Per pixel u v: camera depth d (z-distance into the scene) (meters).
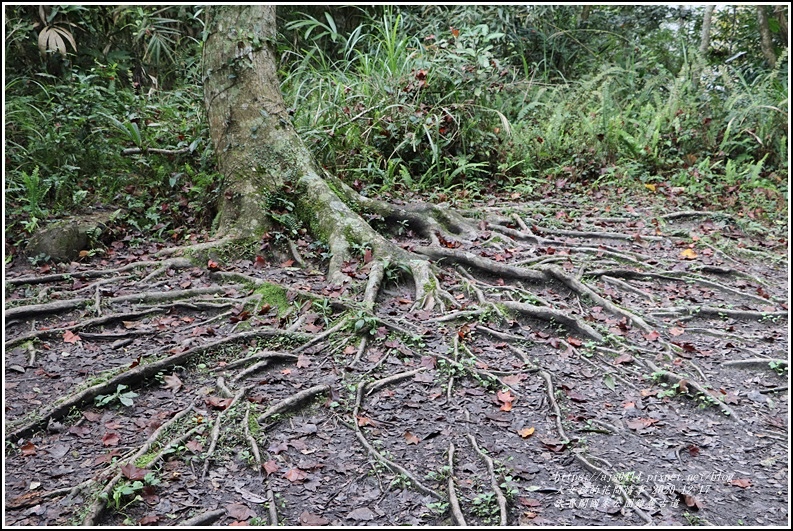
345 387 3.62
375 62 8.55
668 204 7.19
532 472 3.03
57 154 6.48
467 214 6.40
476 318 4.41
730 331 4.48
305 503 2.80
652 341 4.26
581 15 12.96
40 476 2.92
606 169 7.91
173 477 2.90
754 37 12.59
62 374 3.76
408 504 2.80
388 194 6.84
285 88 8.33
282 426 3.32
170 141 7.05
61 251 5.23
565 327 4.36
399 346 4.00
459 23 10.34
